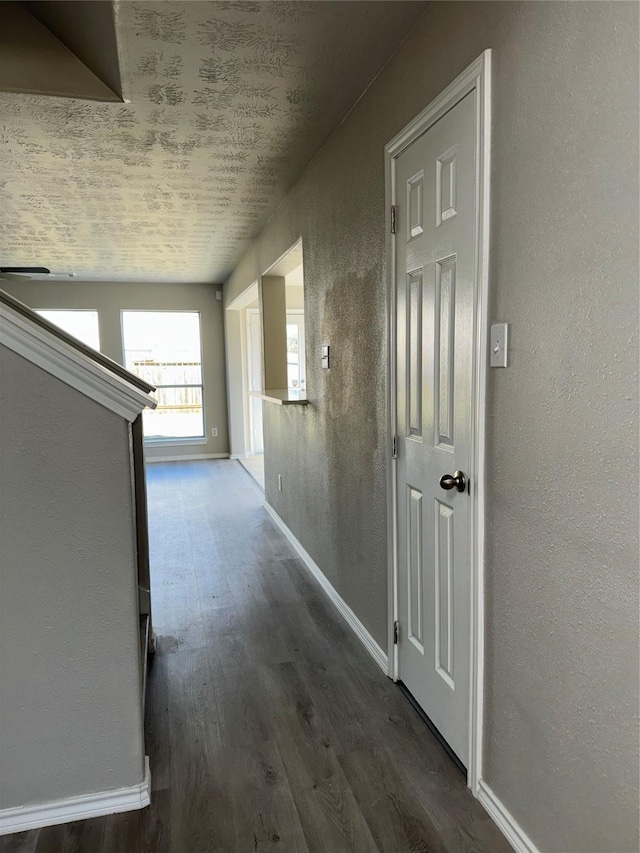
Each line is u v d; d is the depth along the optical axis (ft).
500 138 4.50
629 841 3.60
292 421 12.75
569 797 4.14
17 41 6.64
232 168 10.03
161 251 17.10
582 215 3.66
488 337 4.80
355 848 4.91
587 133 3.58
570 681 4.05
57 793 5.21
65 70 6.89
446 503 5.73
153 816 5.28
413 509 6.57
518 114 4.26
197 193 11.39
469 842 4.93
